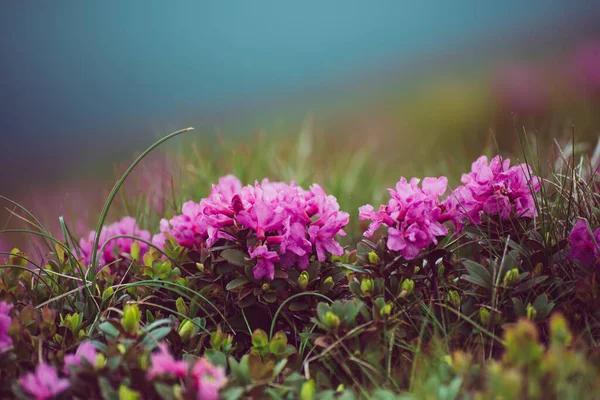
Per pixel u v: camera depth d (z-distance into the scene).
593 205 0.80
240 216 0.72
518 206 0.74
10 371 0.65
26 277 0.77
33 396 0.63
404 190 0.72
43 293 0.75
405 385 0.68
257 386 0.63
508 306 0.70
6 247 1.18
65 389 0.63
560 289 0.73
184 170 1.05
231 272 0.75
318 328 0.73
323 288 0.73
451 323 0.72
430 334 0.72
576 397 0.61
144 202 0.96
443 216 0.74
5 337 0.65
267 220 0.71
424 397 0.62
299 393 0.66
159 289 0.78
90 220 1.10
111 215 1.06
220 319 0.76
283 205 0.74
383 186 1.17
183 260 0.79
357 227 0.96
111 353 0.64
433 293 0.74
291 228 0.72
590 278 0.71
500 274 0.70
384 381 0.68
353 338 0.68
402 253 0.71
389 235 0.71
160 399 0.62
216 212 0.74
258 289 0.72
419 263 0.74
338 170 1.14
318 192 0.75
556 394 0.61
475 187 0.74
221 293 0.76
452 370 0.64
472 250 0.83
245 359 0.65
